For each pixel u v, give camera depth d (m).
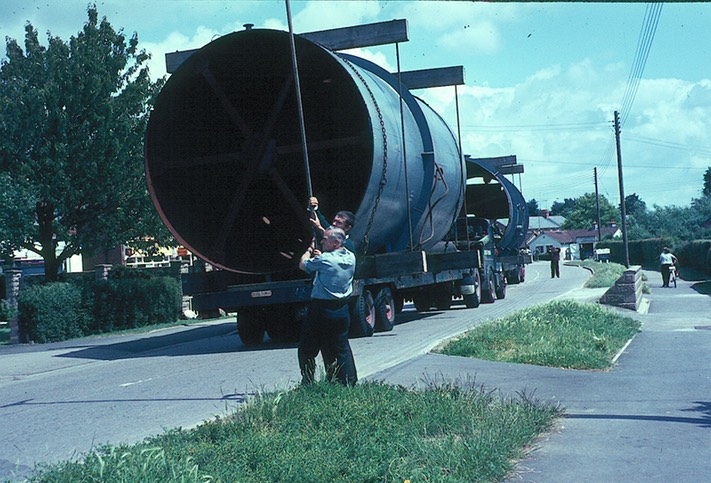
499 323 13.30
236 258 15.55
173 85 14.49
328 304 7.37
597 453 5.60
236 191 15.91
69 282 22.55
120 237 25.92
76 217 25.41
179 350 15.85
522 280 39.66
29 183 23.16
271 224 16.25
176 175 15.23
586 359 10.38
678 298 26.23
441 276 18.97
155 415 7.71
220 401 8.21
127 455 4.98
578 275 44.56
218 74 14.95
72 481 4.73
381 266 14.63
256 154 14.82
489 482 4.92
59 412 8.41
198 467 4.86
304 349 7.52
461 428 5.93
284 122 15.94
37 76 24.78
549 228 165.00
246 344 15.62
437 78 17.59
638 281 23.58
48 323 20.78
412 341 13.13
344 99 14.99
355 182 15.34
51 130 24.03
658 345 13.05
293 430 5.91
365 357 11.26
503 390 8.24
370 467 4.88
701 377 9.29
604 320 15.66
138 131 25.30
